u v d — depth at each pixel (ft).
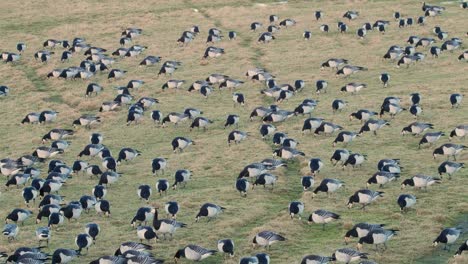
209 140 286.66
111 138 301.02
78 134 310.04
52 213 210.18
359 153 251.80
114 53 424.87
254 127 298.35
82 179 255.50
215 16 513.04
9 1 581.12
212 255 187.21
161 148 284.41
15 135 317.01
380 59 387.75
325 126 280.31
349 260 173.27
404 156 252.42
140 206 224.74
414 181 220.02
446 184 224.74
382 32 438.81
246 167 238.27
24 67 424.05
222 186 237.86
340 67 377.91
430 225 195.93
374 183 225.76
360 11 497.46
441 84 332.80
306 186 226.17
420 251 182.39
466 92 319.06
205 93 345.51
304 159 255.09
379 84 346.74
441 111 297.12
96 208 218.59
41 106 350.23
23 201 239.50
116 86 375.04
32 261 178.60
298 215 206.59
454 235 181.37
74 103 353.10
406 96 319.88
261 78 359.46
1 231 212.02
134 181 249.75
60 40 474.90
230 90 354.74
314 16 491.72
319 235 196.75
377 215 206.39
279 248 188.65
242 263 171.53
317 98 333.21
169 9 542.57
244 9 524.11
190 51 429.79
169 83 359.87
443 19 457.27
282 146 263.29
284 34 452.76
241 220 207.51
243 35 458.91
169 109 331.16
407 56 370.94
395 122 288.71
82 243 189.78
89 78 390.83
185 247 182.60
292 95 336.90
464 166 238.07
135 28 485.15
